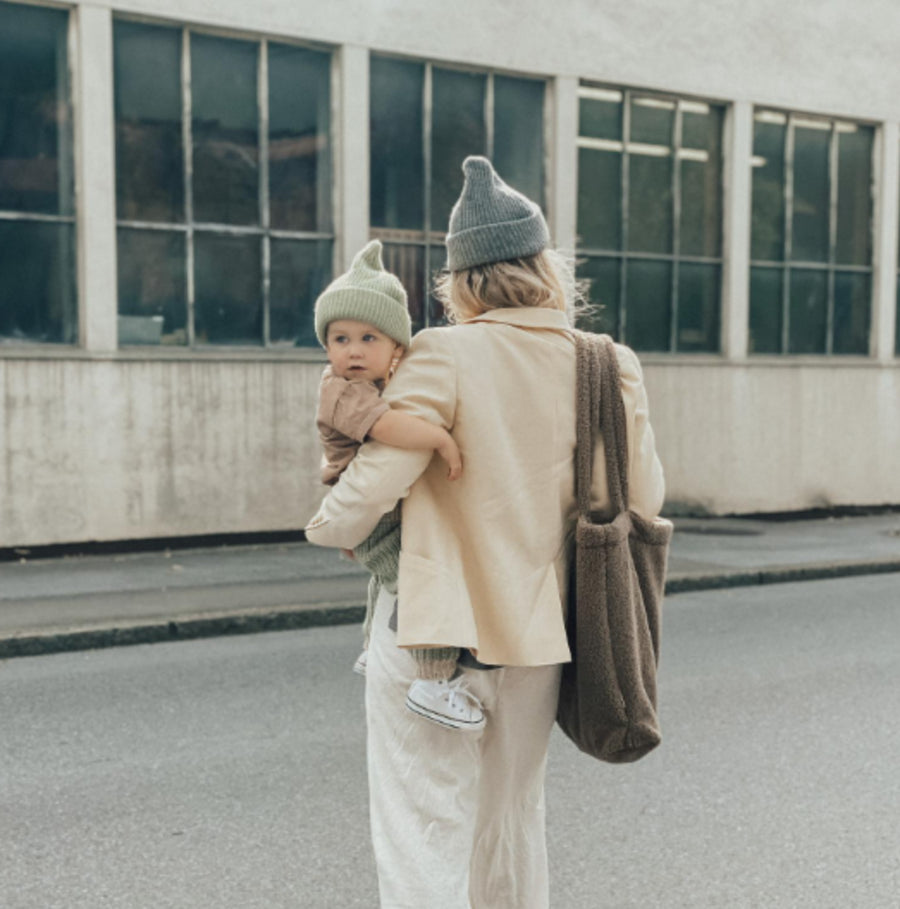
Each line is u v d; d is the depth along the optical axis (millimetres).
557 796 4664
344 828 4277
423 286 12844
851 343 16469
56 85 10688
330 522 2328
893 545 12539
